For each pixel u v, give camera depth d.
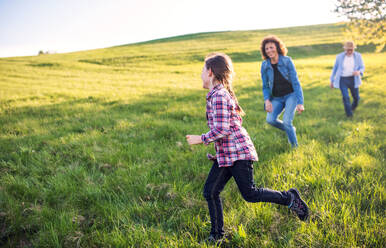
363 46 32.31
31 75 18.80
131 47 46.22
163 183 3.54
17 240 2.65
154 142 5.24
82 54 39.22
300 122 6.67
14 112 7.89
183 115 7.49
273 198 2.54
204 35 56.16
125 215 2.90
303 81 14.07
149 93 11.26
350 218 2.64
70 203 3.16
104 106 8.88
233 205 3.05
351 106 7.72
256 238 2.53
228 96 2.41
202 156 4.41
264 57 4.72
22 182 3.56
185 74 19.73
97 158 4.45
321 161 3.95
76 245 2.52
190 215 2.92
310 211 2.85
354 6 7.97
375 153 4.25
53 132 6.02
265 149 4.73
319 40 39.31
